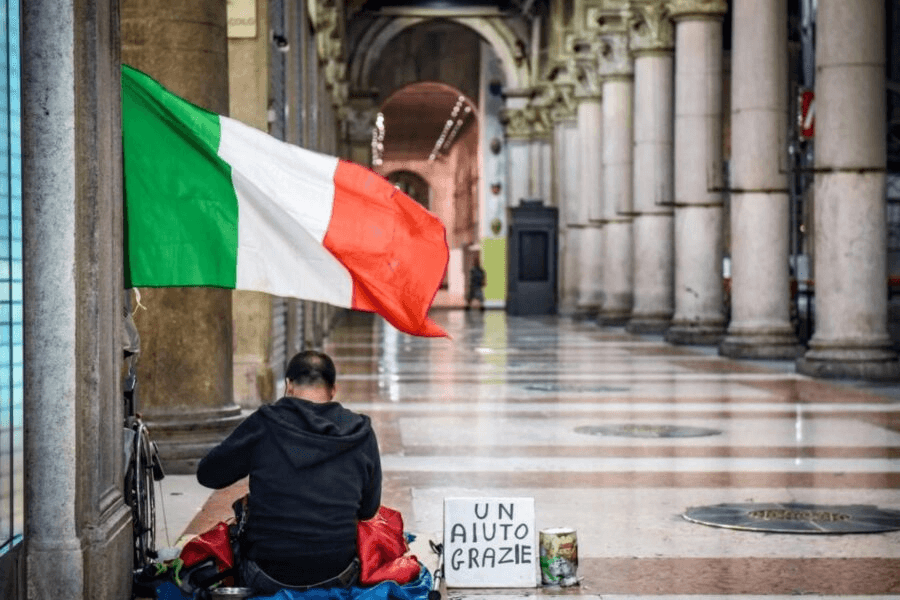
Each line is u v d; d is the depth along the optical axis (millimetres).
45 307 8703
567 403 24312
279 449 8836
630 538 12055
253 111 22391
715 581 10398
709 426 20578
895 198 43625
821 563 11008
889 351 28969
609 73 56500
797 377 29828
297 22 35656
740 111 35156
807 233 45969
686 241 42719
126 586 9609
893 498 14055
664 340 44750
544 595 10016
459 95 102375
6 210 8266
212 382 16094
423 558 10969
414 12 82188
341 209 10141
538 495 14328
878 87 28469
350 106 83062
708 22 42031
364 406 23797
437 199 145125
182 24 15969
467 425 20797
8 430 8297
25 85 8711
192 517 13062
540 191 82250
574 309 70812
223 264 10109
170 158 10078
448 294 130625
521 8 81500
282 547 8766
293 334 30672
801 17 41531
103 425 9211
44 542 8719
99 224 9039
